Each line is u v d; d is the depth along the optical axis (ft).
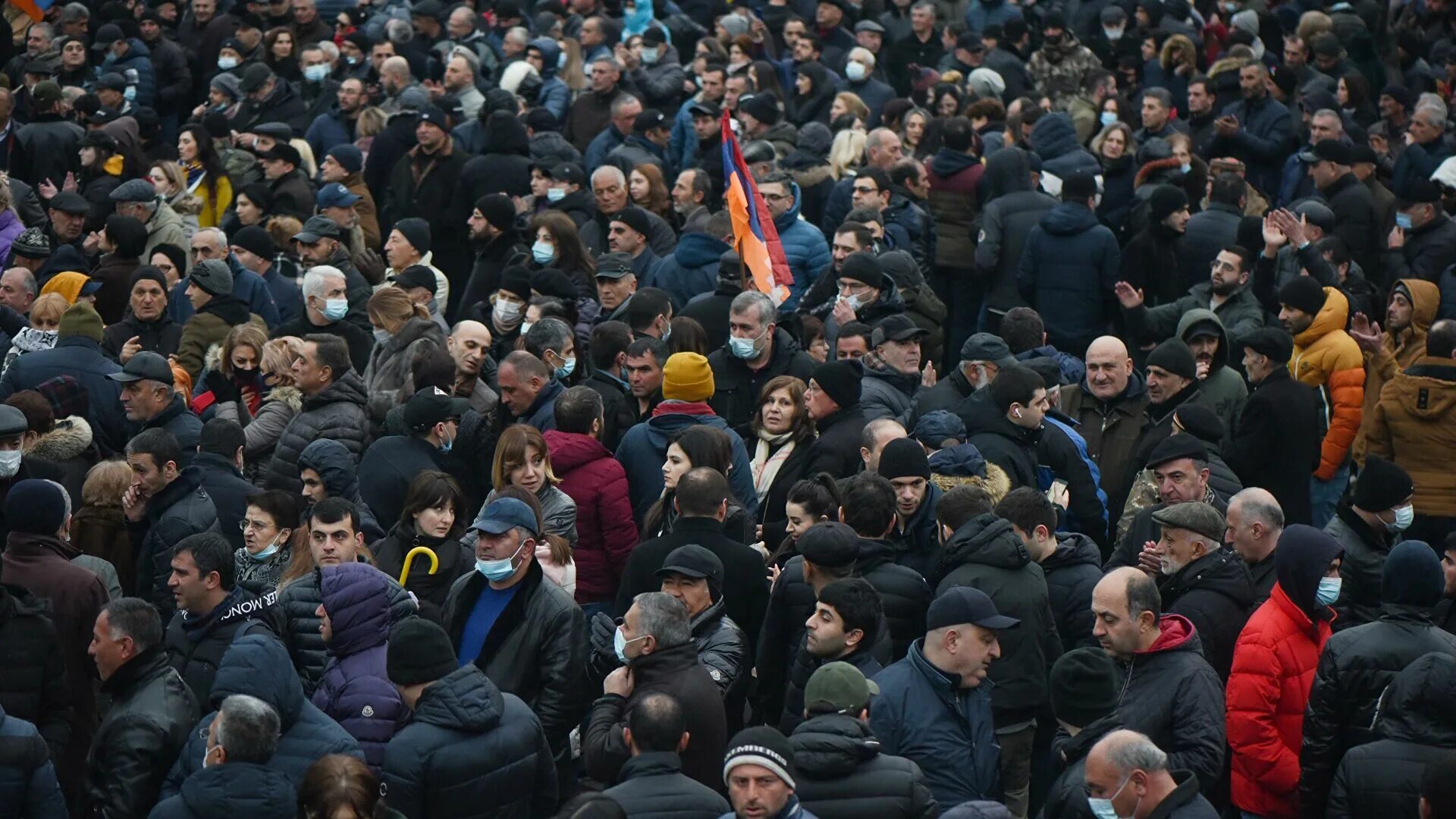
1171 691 88.84
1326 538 95.81
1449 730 87.15
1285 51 268.82
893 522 103.81
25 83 254.47
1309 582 95.04
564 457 117.19
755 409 135.95
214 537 97.35
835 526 96.12
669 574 97.19
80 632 102.37
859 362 131.03
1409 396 137.28
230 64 262.67
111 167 207.82
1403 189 185.26
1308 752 93.86
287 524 107.96
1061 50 244.63
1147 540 111.14
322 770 73.20
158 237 182.91
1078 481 121.49
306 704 84.64
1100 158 222.48
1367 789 87.61
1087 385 137.18
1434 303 157.79
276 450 126.93
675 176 222.28
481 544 96.58
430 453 122.42
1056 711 85.61
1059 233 171.53
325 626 91.25
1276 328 135.85
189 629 97.19
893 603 99.55
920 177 189.57
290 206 201.87
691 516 104.78
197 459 119.14
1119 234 205.57
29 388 135.64
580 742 99.04
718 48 253.44
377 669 90.63
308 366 127.44
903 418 129.08
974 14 287.28
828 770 78.84
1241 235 169.48
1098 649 86.38
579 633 97.66
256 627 86.84
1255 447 134.62
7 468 114.62
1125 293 159.43
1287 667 95.40
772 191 170.60
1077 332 172.65
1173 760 87.76
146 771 85.66
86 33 265.34
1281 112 224.94
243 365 139.33
